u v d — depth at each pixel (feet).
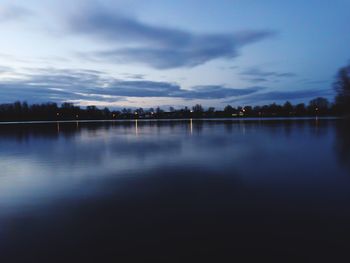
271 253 19.80
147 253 20.17
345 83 189.06
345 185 35.78
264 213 26.91
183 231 23.43
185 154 63.72
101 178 42.11
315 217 25.73
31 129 196.34
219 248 20.59
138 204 30.17
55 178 42.83
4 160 60.64
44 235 23.30
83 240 22.29
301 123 220.02
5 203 31.55
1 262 19.44
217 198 31.63
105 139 107.96
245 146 76.48
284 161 52.85
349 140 87.15
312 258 19.07
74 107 625.82
